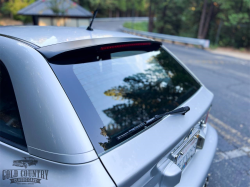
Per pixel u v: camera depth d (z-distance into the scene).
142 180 1.04
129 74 1.58
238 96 5.25
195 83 1.94
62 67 1.12
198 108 1.58
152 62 1.84
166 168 1.19
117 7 60.75
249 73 8.12
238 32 18.70
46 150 0.96
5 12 31.98
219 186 2.28
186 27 27.30
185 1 22.14
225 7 17.61
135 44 1.55
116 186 0.89
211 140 1.88
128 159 1.00
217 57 12.55
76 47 1.19
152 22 31.27
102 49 1.34
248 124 3.75
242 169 2.55
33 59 1.07
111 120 1.30
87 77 1.25
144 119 1.44
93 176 0.89
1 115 1.15
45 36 1.31
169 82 1.83
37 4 16.69
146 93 1.64
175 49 15.04
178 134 1.25
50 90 1.01
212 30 20.48
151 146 1.11
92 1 37.72
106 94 1.36
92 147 0.95
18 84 1.06
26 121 1.02
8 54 1.14
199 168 1.55
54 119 0.96
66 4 15.62
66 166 0.91
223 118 3.96
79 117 1.00
